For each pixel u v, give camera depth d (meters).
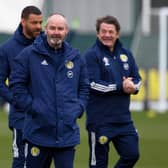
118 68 22.69
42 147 19.42
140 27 63.75
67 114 19.33
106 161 23.05
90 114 22.75
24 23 21.88
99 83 22.39
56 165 19.64
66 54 19.47
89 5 72.12
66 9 70.88
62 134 19.33
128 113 22.86
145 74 58.00
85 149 34.91
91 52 22.52
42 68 19.39
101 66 22.50
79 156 32.62
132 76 23.05
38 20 21.83
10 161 31.03
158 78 57.97
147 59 58.62
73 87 19.52
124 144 22.75
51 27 19.19
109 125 22.67
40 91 19.33
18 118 21.92
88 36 60.66
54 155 19.61
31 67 19.44
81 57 19.81
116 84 22.47
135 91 22.55
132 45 60.25
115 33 22.64
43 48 19.38
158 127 44.97
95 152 22.91
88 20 72.12
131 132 22.84
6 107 59.22
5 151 34.16
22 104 19.41
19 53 21.77
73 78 19.53
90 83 22.45
